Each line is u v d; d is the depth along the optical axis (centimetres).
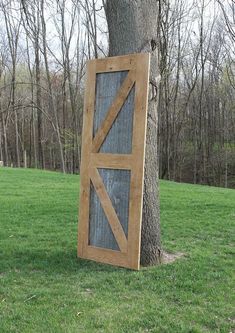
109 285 514
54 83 3912
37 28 3156
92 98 610
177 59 3431
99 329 399
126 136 574
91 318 421
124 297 478
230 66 3506
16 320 415
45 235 768
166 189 1515
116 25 600
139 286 509
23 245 694
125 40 593
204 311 443
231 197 1339
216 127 3888
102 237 598
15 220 897
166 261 616
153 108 602
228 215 1005
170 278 537
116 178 582
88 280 528
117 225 579
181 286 512
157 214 608
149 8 599
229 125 3853
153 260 596
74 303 457
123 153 575
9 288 498
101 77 604
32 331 392
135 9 591
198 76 3691
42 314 428
